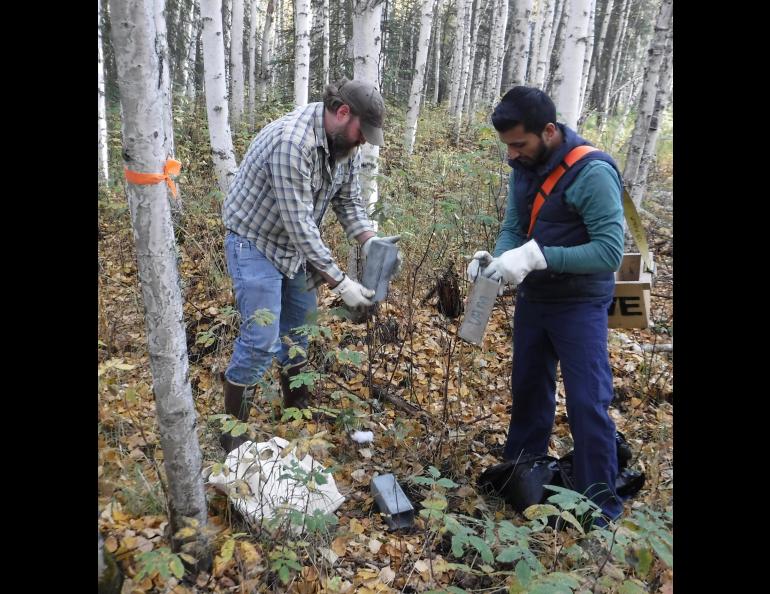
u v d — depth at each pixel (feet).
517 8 36.04
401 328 13.52
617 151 37.29
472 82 61.00
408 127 30.35
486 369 12.80
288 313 9.94
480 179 17.22
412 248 15.26
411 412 10.96
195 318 13.33
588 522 7.76
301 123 8.02
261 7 72.13
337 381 11.60
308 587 6.67
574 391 8.05
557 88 18.24
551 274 7.93
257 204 8.43
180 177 21.26
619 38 53.57
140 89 5.02
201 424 9.43
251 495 6.58
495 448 10.43
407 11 61.05
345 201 9.85
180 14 48.06
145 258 5.47
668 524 6.08
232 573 6.53
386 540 7.82
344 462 9.32
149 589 6.09
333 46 48.96
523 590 5.34
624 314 10.36
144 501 7.06
